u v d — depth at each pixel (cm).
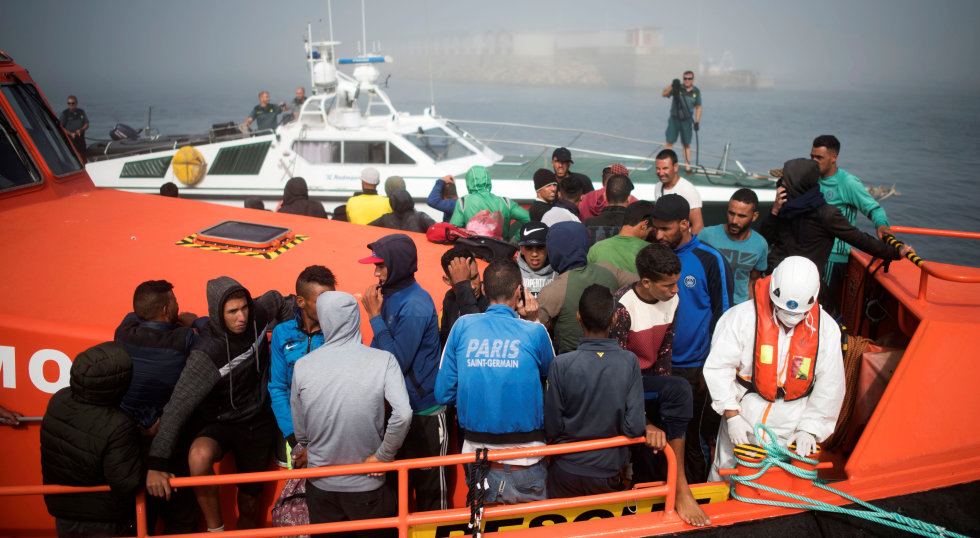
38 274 400
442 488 348
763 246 471
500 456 287
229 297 297
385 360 295
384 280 335
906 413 325
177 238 473
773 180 1041
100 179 1142
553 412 300
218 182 1086
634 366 296
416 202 1061
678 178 586
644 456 360
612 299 297
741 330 321
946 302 377
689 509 308
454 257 360
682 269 389
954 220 1947
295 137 1054
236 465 346
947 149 3734
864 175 2770
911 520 294
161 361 313
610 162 1159
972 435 324
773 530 305
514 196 1023
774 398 320
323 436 294
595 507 328
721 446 355
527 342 302
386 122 1081
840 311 500
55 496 298
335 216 762
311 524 292
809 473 313
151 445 296
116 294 381
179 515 335
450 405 362
